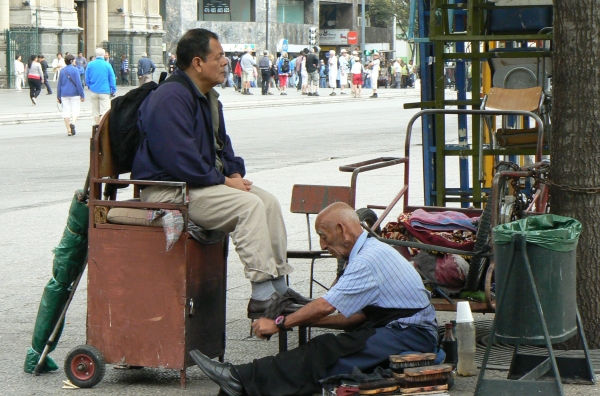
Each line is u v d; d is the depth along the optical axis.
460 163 13.63
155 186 7.77
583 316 8.36
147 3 81.12
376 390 7.04
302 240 13.77
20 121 40.62
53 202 18.06
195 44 7.79
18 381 8.13
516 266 7.02
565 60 8.26
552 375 7.79
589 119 8.20
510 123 13.38
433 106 12.02
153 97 7.73
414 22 13.11
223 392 7.40
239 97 61.19
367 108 51.56
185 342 7.65
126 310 7.77
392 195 17.55
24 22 66.75
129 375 8.27
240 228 7.72
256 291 7.80
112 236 7.75
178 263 7.61
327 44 112.88
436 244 8.53
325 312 7.31
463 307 8.05
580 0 8.11
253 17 98.81
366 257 7.35
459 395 7.43
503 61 11.98
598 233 8.27
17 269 12.62
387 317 7.46
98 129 7.82
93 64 34.91
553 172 8.46
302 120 40.81
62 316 8.32
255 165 23.11
